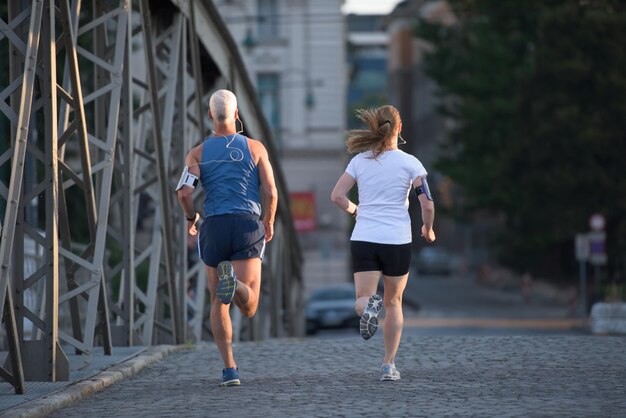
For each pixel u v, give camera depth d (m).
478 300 149.50
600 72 129.50
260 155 26.44
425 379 27.09
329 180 162.12
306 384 26.86
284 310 73.31
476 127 153.62
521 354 31.64
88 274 50.84
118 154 38.94
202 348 38.78
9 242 25.58
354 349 34.44
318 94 161.12
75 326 34.03
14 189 25.88
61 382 27.66
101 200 32.19
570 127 129.25
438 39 160.25
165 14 42.91
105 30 38.62
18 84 27.41
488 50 149.62
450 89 158.25
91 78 76.50
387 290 26.45
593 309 84.19
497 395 24.47
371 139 26.30
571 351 32.16
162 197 39.50
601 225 113.88
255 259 26.23
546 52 132.00
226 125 26.55
